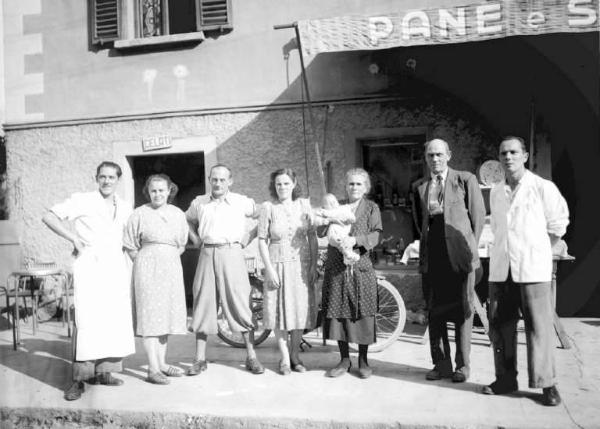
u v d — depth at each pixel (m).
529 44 5.68
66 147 7.11
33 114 7.17
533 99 5.88
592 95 5.75
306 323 4.29
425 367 4.44
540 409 3.41
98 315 3.99
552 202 3.53
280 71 6.57
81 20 7.02
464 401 3.59
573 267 6.27
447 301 4.03
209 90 6.75
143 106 6.91
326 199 4.19
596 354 4.63
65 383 4.23
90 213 4.05
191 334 6.02
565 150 6.07
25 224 7.17
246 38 6.64
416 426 3.27
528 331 3.50
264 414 3.46
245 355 5.05
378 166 6.55
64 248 7.09
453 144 6.15
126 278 4.18
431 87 6.15
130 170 7.14
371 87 6.30
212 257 4.37
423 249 4.11
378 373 4.29
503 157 3.62
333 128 6.44
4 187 7.20
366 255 4.18
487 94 6.02
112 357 4.08
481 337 5.41
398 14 4.70
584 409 3.39
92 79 7.03
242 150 6.68
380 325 5.66
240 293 4.37
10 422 3.75
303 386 4.01
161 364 4.39
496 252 3.67
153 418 3.59
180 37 6.70
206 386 4.07
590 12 4.38
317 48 4.86
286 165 6.57
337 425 3.34
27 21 7.13
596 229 6.20
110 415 3.64
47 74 7.11
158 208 4.31
